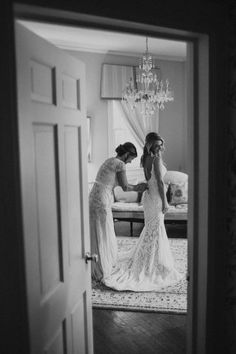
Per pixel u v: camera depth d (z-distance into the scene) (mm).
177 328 2645
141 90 6043
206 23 1315
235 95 1369
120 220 5230
